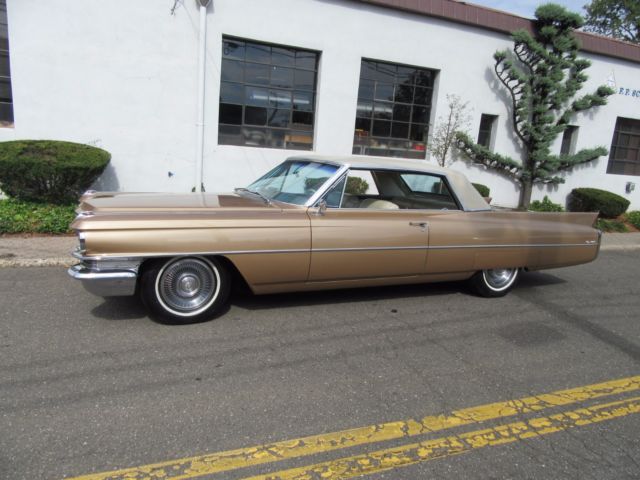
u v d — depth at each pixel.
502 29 12.34
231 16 9.72
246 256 4.32
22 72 8.55
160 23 9.23
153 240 4.00
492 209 5.72
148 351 3.83
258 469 2.57
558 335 4.80
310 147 11.24
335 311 4.99
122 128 9.33
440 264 5.25
